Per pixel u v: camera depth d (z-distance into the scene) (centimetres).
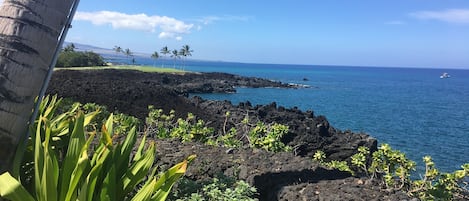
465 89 10444
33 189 333
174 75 8419
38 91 323
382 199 525
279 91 8188
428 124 3650
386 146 695
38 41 312
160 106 3184
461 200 668
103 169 338
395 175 734
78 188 316
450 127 3466
